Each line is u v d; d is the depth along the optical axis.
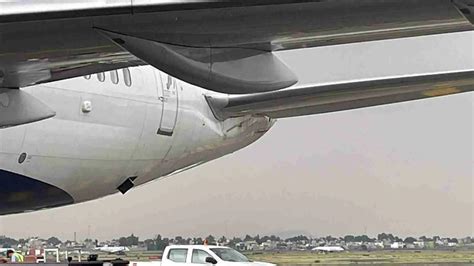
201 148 21.34
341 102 17.11
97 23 7.90
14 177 16.95
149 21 7.74
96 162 18.44
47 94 16.61
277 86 8.87
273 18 7.59
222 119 21.16
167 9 7.42
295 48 8.58
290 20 7.62
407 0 7.06
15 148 16.41
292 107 17.98
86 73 10.05
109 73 18.05
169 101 19.67
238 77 8.55
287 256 70.31
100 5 7.58
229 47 8.34
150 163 20.19
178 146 20.50
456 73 14.66
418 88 15.59
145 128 19.20
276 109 18.52
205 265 30.22
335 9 7.36
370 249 81.25
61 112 16.97
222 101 20.72
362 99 16.69
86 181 18.83
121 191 20.61
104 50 8.75
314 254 77.50
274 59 8.83
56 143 17.08
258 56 8.66
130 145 18.98
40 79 10.43
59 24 8.01
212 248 30.69
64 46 8.58
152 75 19.27
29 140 16.55
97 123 17.86
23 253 36.88
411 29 7.68
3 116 11.48
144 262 34.91
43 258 33.78
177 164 21.36
